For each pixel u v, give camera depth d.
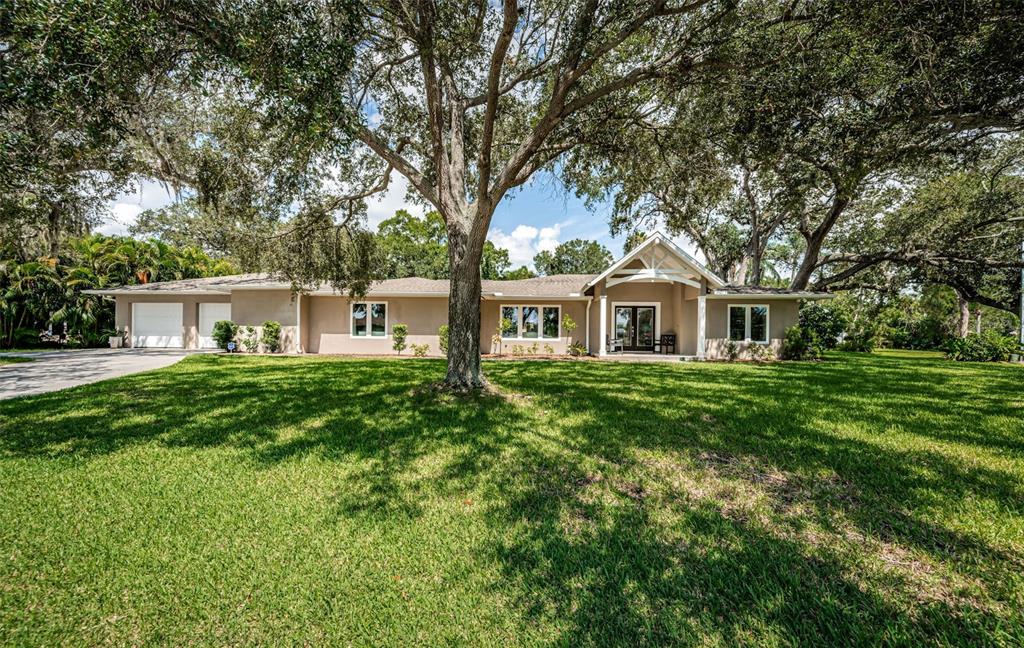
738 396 8.22
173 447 4.92
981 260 18.22
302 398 7.71
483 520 3.23
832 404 7.46
